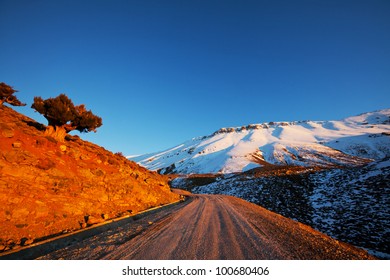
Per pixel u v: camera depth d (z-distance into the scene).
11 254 4.89
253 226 9.27
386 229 14.49
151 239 6.69
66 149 11.84
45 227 6.70
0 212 6.15
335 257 5.48
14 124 10.77
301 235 7.84
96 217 8.80
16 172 7.77
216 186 64.88
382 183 23.58
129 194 13.35
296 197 30.86
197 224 9.45
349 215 18.92
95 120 13.25
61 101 11.98
